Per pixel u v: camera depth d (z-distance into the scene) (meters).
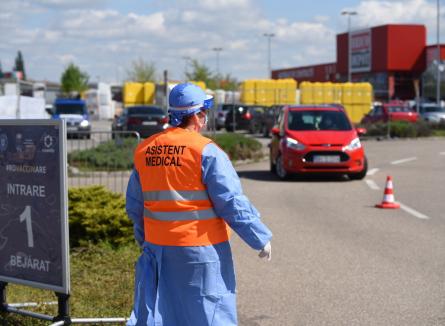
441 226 16.06
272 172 28.47
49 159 7.62
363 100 72.88
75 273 10.61
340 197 21.25
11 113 26.12
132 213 6.45
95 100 103.19
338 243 14.05
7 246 8.02
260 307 9.59
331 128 26.23
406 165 32.25
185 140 6.10
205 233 6.04
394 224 16.34
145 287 6.07
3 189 7.98
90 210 12.37
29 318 8.30
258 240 5.99
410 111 68.19
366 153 39.94
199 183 6.03
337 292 10.35
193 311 6.02
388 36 111.75
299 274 11.47
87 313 8.57
